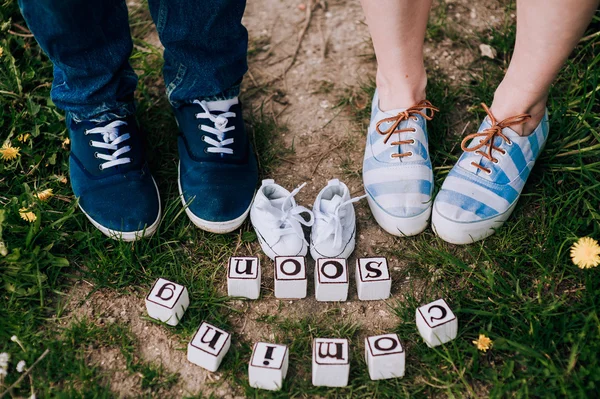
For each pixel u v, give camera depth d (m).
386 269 1.84
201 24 1.79
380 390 1.68
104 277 1.90
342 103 2.41
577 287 1.84
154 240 1.99
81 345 1.77
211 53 1.90
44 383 1.67
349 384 1.70
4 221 1.89
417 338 1.78
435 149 2.21
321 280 1.81
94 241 1.97
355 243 2.02
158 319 1.81
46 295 1.88
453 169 1.98
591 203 2.00
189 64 1.91
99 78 1.85
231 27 1.86
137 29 2.67
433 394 1.68
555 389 1.61
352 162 2.25
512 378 1.66
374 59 2.57
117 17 1.77
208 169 2.00
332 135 2.33
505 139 1.89
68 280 1.92
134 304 1.87
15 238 1.92
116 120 2.01
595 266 1.82
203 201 1.96
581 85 2.26
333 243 1.88
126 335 1.80
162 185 2.16
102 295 1.89
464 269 1.90
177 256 1.98
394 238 2.02
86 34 1.69
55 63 1.77
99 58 1.79
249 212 2.03
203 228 1.98
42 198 2.00
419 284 1.92
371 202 2.01
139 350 1.77
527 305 1.76
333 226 1.85
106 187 1.96
